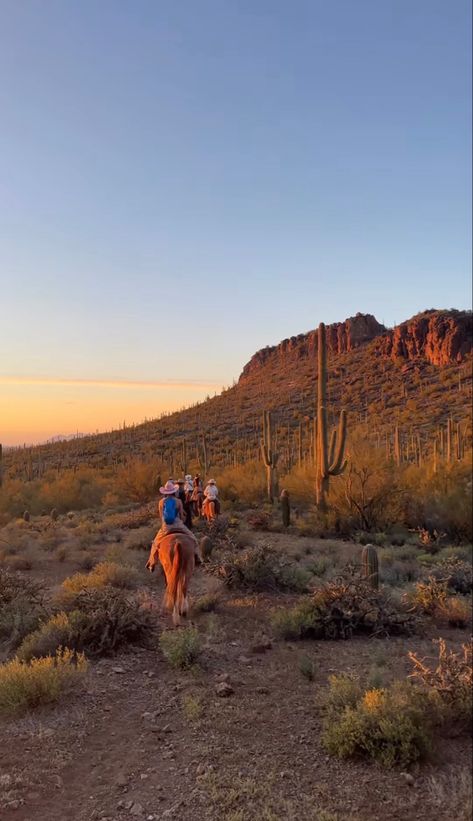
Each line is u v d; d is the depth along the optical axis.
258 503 31.02
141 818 4.29
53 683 6.27
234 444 90.38
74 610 8.82
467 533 21.11
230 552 14.55
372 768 5.00
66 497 36.91
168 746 5.43
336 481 22.98
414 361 124.81
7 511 32.12
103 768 5.05
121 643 8.27
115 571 12.47
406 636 9.34
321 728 5.78
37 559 15.77
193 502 22.55
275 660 8.05
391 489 22.34
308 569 14.23
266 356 180.50
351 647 8.70
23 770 4.98
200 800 4.48
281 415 113.44
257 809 4.34
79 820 4.29
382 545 19.34
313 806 4.39
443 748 5.36
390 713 5.38
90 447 118.81
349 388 122.06
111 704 6.43
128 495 37.81
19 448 140.00
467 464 25.47
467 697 5.75
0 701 6.12
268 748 5.36
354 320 155.12
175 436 114.56
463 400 94.88
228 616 10.21
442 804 4.44
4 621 8.79
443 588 11.23
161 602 11.15
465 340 117.94
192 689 6.82
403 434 79.88
